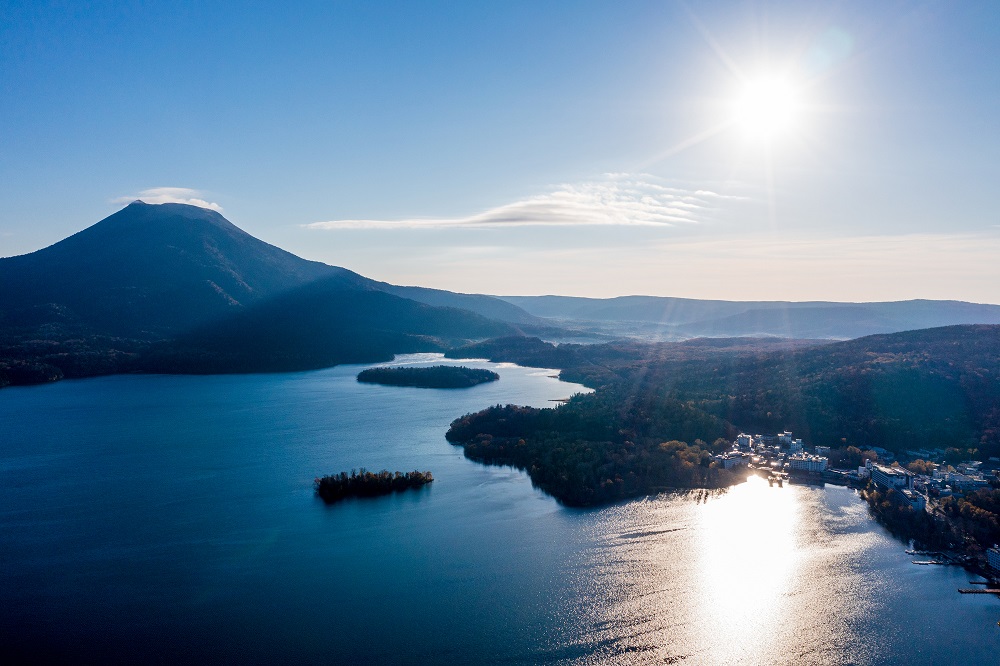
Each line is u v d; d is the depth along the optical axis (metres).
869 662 137.88
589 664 136.75
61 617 153.50
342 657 139.00
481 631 147.62
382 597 161.50
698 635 146.38
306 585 167.12
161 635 146.50
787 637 145.88
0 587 166.50
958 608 156.88
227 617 153.25
